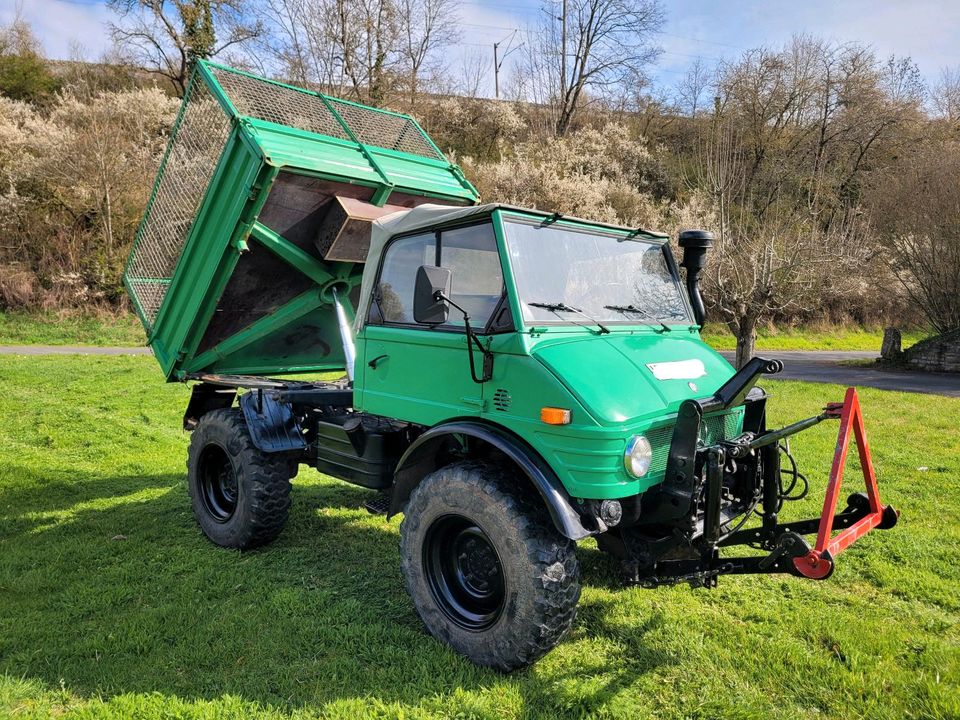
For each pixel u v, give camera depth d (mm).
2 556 4465
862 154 33812
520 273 3186
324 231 4824
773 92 30234
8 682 2963
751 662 3184
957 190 18078
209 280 4715
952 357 17281
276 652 3277
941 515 5258
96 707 2805
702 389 3328
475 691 2943
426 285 3107
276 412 4535
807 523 3389
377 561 4457
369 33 28109
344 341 5125
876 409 10398
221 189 4551
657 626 3551
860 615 3688
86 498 5777
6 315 20172
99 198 21938
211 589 3971
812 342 27688
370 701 2873
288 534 4953
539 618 2889
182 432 8367
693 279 4156
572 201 23766
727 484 3465
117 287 21641
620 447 2814
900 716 2779
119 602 3832
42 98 28891
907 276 19859
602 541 3414
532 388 2967
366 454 3947
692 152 32125
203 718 2734
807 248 12875
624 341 3400
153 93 24719
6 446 7465
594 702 2863
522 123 34156
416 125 5668
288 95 4875
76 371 13195
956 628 3529
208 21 28688
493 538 3023
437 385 3471
